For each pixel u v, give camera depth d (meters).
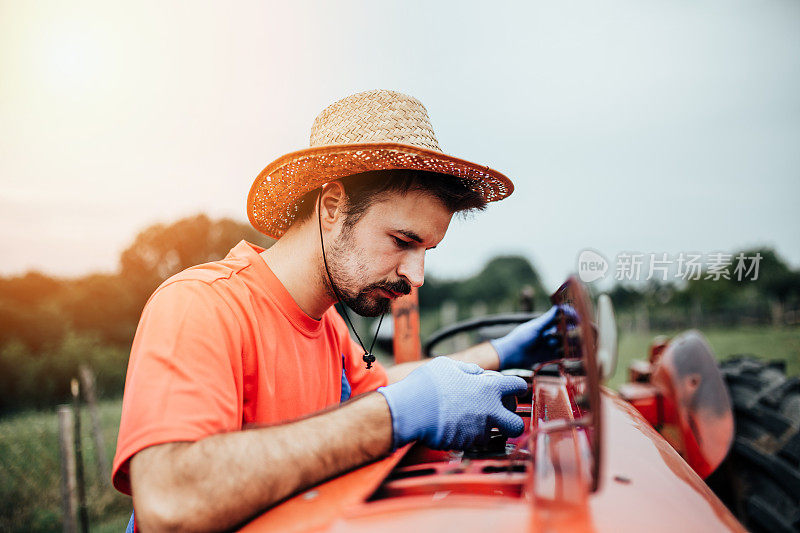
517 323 1.93
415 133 1.11
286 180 1.19
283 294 1.16
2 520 3.96
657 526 0.57
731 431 1.67
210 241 28.86
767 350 11.34
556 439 0.75
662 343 2.50
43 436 5.50
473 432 0.86
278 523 0.68
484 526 0.56
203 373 0.88
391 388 0.88
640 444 0.85
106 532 3.68
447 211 1.06
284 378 1.14
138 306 25.53
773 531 1.92
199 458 0.74
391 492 0.73
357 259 1.07
